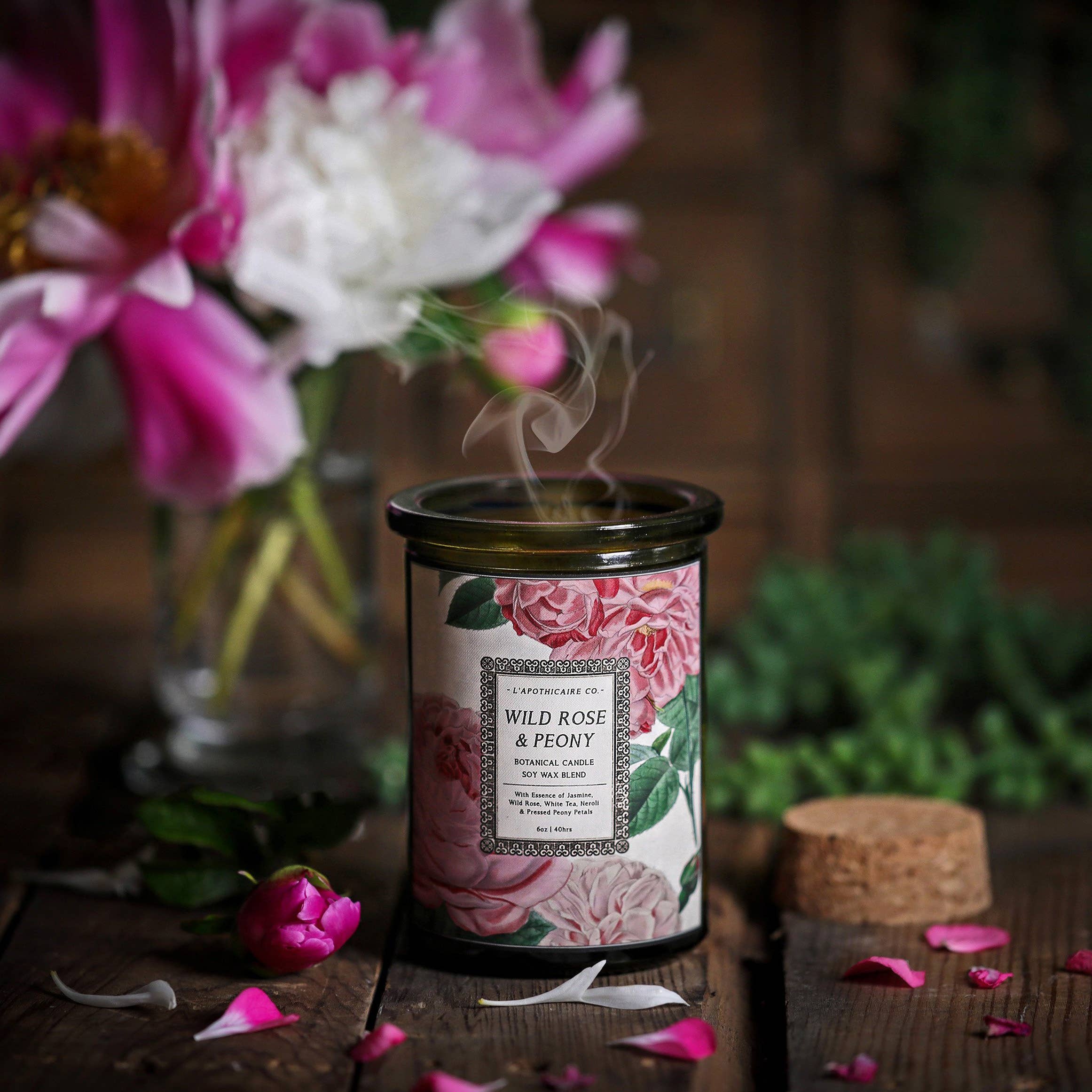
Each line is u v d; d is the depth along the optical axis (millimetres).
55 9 778
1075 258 1506
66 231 720
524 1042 617
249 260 711
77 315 716
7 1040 621
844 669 844
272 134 729
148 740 849
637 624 640
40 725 868
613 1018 629
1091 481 1559
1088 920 687
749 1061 625
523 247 799
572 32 1479
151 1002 638
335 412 803
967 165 1490
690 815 655
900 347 1539
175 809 686
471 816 645
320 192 724
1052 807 777
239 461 729
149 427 733
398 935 682
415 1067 605
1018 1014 629
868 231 1522
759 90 1506
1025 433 1554
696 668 655
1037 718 821
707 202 1518
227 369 732
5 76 779
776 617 908
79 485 1541
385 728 864
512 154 798
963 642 894
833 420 1552
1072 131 1496
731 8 1496
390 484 1530
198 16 731
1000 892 707
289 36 754
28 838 750
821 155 1514
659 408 1546
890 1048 611
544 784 640
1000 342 1533
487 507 694
